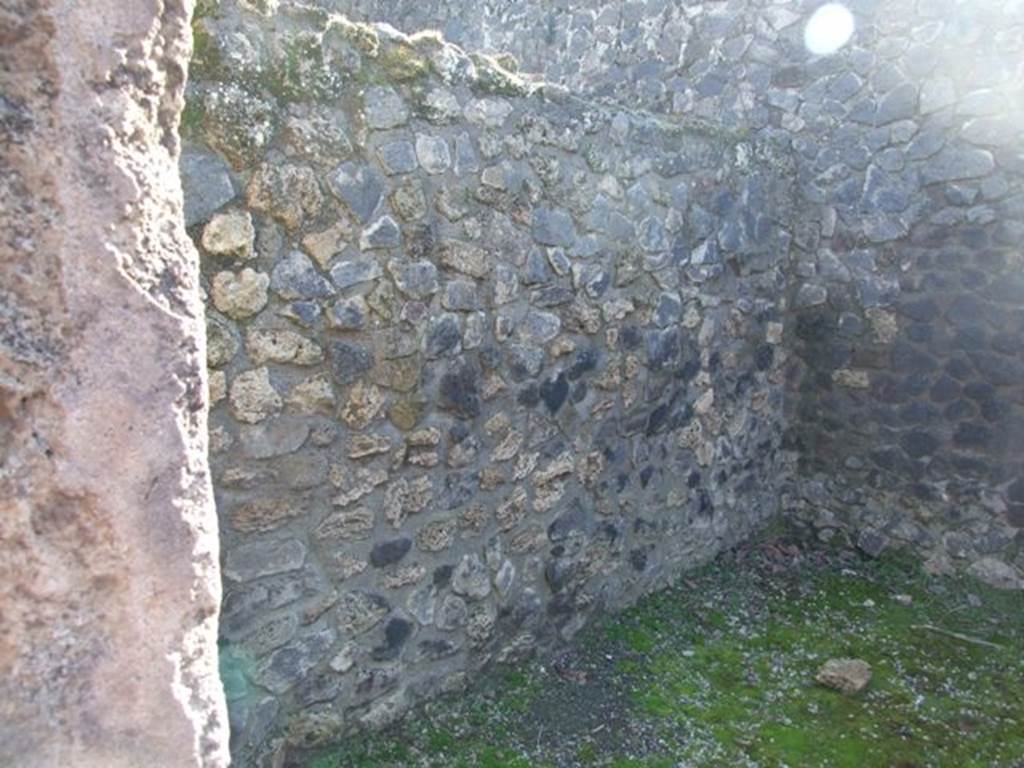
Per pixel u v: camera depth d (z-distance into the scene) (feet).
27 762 2.68
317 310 7.52
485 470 9.46
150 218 2.85
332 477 7.89
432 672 9.21
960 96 13.03
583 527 11.00
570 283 10.19
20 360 2.60
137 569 2.79
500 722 9.30
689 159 11.94
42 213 2.62
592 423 10.91
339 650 8.21
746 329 13.70
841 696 10.57
